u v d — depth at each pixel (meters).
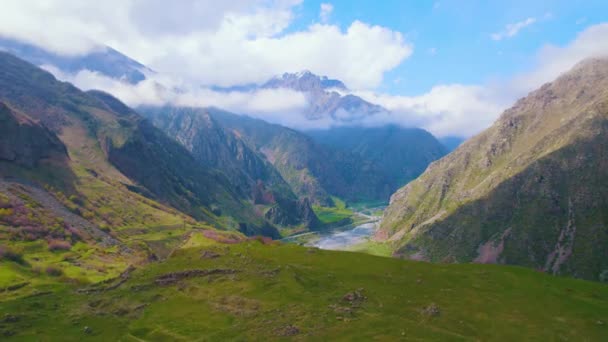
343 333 74.50
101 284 112.31
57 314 89.38
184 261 125.56
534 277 112.25
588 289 103.56
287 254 131.88
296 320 81.12
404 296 95.44
